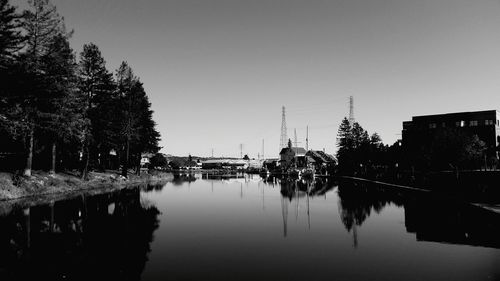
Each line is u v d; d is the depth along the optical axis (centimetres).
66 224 1778
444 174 4244
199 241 1454
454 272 1038
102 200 2902
